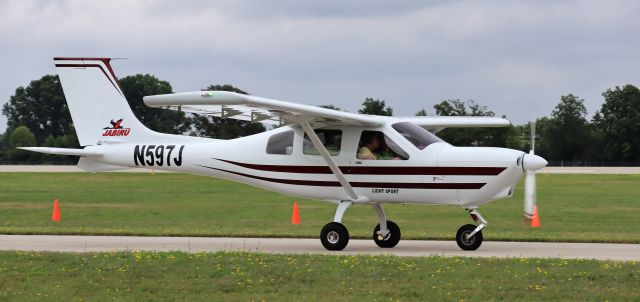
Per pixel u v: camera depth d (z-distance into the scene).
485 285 19.61
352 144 27.00
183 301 18.45
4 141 167.75
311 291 19.22
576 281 19.95
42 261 22.83
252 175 28.47
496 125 31.20
